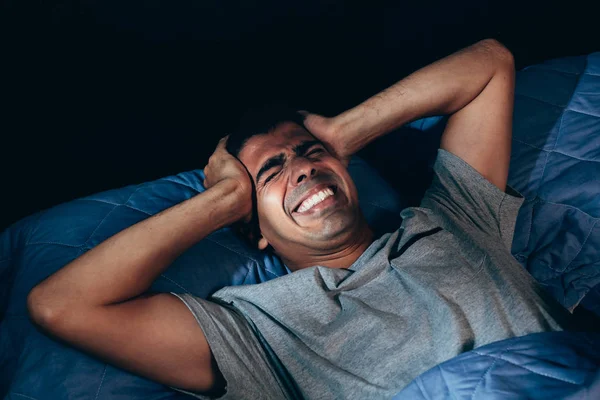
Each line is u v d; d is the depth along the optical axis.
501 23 2.81
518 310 1.24
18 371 1.23
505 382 1.06
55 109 2.52
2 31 2.63
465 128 1.57
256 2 2.85
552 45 2.69
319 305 1.32
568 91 1.78
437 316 1.24
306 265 1.50
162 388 1.28
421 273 1.31
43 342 1.26
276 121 1.53
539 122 1.74
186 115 2.53
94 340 1.14
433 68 1.56
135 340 1.16
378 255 1.37
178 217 1.30
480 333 1.22
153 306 1.21
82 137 2.42
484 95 1.57
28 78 2.62
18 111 2.49
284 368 1.28
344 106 2.57
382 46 2.86
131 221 1.53
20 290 1.37
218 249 1.54
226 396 1.21
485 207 1.48
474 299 1.26
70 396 1.20
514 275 1.32
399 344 1.24
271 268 1.58
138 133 2.44
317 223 1.40
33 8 2.66
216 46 2.84
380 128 1.56
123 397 1.23
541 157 1.70
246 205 1.43
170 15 2.77
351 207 1.43
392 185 1.95
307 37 2.90
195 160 2.36
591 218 1.59
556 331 1.15
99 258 1.20
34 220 1.55
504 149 1.55
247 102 2.57
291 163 1.42
